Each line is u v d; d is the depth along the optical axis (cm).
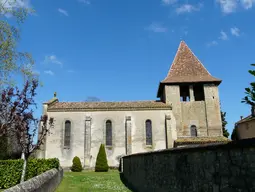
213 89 3825
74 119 3662
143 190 1542
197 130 3672
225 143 599
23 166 1432
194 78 3944
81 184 2056
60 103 3931
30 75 1684
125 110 3691
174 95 3816
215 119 3694
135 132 3603
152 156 1340
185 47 4394
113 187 1912
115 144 3578
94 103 3903
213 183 668
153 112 3678
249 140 511
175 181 962
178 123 3688
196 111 3747
